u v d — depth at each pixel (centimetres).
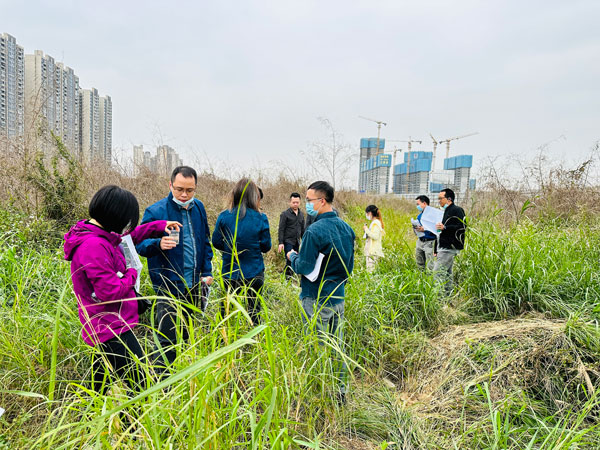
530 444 207
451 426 265
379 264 609
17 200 571
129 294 222
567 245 547
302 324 290
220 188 1037
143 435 155
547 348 316
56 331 147
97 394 169
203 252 333
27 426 208
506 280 445
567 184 881
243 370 210
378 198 1816
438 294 459
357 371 335
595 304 388
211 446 160
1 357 243
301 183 1327
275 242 728
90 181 693
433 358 345
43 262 396
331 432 238
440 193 576
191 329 191
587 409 226
